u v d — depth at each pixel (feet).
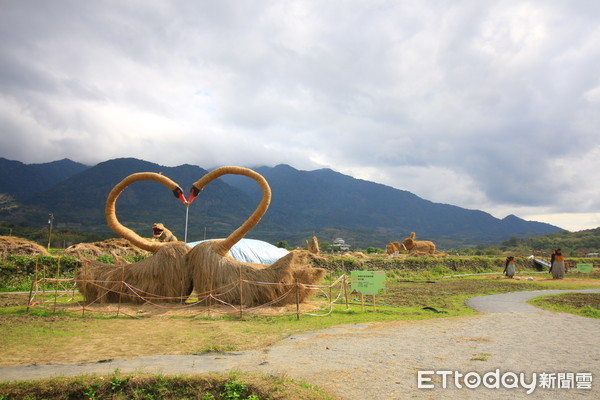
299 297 39.37
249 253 74.59
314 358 19.69
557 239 329.93
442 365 18.56
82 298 43.32
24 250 64.85
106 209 44.11
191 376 16.39
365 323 30.40
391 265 101.60
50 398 15.49
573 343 23.43
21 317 31.09
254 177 43.80
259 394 14.83
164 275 40.01
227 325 29.68
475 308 41.47
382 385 15.66
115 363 19.01
